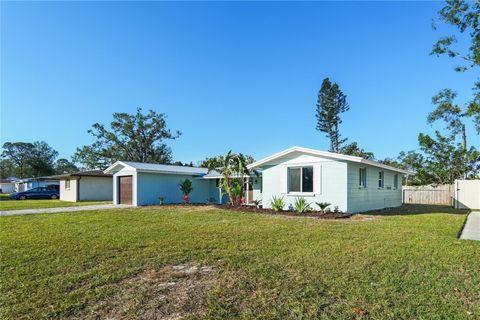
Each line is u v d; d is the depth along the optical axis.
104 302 3.38
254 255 5.40
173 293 3.64
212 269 4.61
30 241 6.80
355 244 6.30
